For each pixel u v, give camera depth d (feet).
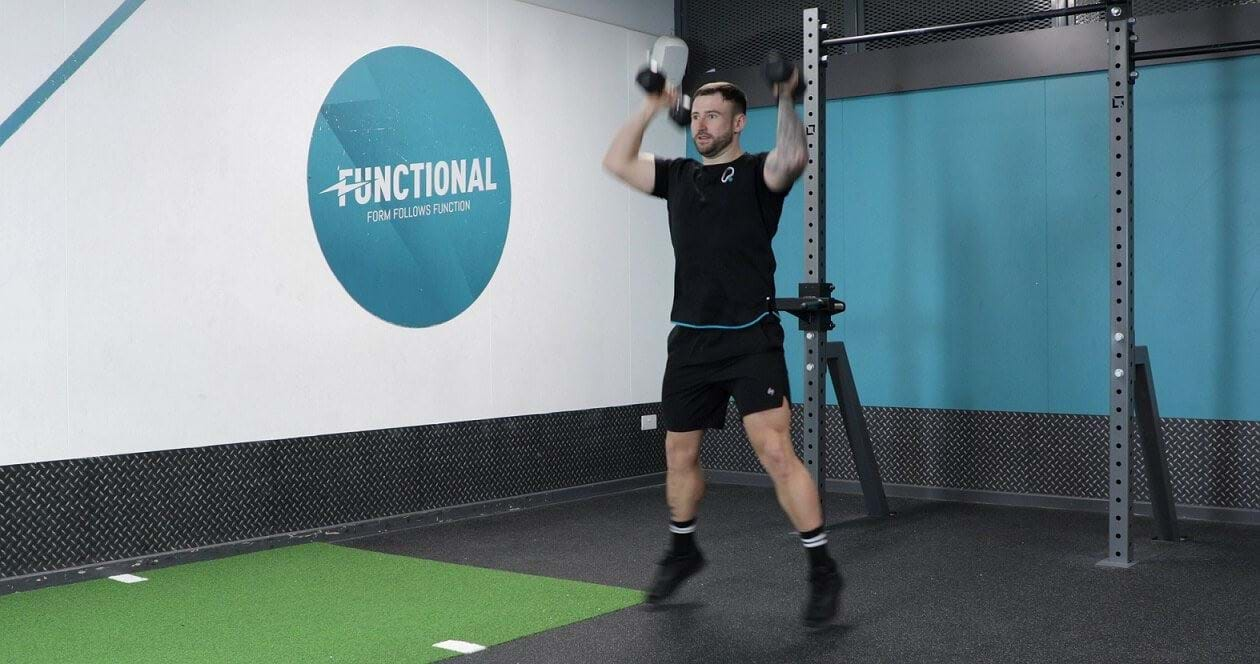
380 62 17.79
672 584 11.99
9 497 13.82
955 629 11.62
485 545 16.58
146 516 15.06
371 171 17.67
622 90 22.18
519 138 20.04
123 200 14.78
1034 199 19.45
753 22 22.29
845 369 18.04
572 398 21.07
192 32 15.43
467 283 19.12
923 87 20.27
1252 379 17.69
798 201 22.04
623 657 10.73
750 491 21.56
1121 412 14.43
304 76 16.76
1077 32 18.85
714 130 10.99
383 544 16.72
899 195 20.75
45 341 14.10
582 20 21.29
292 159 16.63
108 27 14.56
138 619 12.39
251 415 16.20
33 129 13.92
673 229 11.36
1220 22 17.71
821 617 10.99
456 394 18.95
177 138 15.30
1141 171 18.48
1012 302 19.70
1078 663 10.42
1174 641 11.13
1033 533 16.97
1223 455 17.93
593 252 21.54
